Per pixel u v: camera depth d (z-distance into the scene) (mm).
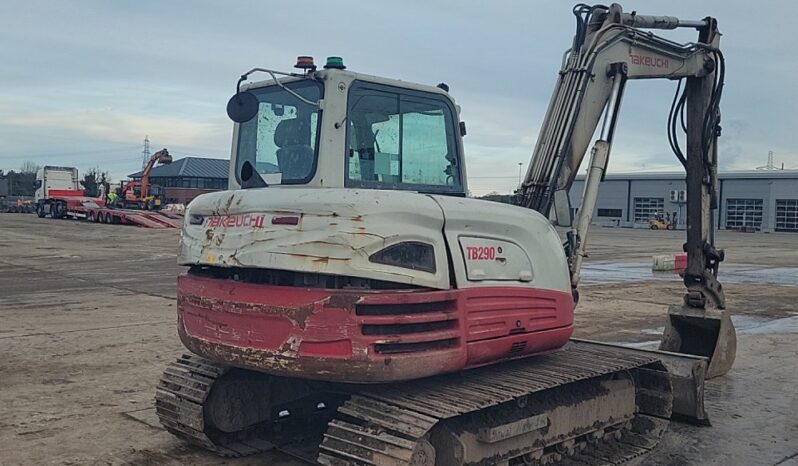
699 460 5988
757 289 17766
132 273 18688
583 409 5668
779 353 10219
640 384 6625
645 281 18906
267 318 4582
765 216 66125
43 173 48594
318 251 4422
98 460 5652
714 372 8383
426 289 4613
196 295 5070
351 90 5066
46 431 6297
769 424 6949
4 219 45531
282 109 5324
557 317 5477
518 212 5387
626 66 6938
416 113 5488
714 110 7977
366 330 4379
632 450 5914
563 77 6680
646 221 72750
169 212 46188
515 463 5168
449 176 5727
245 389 5738
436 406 4461
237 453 5629
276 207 4656
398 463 4145
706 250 8289
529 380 5094
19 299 14078
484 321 4891
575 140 6652
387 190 4816
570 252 6609
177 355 9203
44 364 8688
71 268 19844
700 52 7828
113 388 7676
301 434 6066
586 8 6762
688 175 8195
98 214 42594
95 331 10750
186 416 5543
